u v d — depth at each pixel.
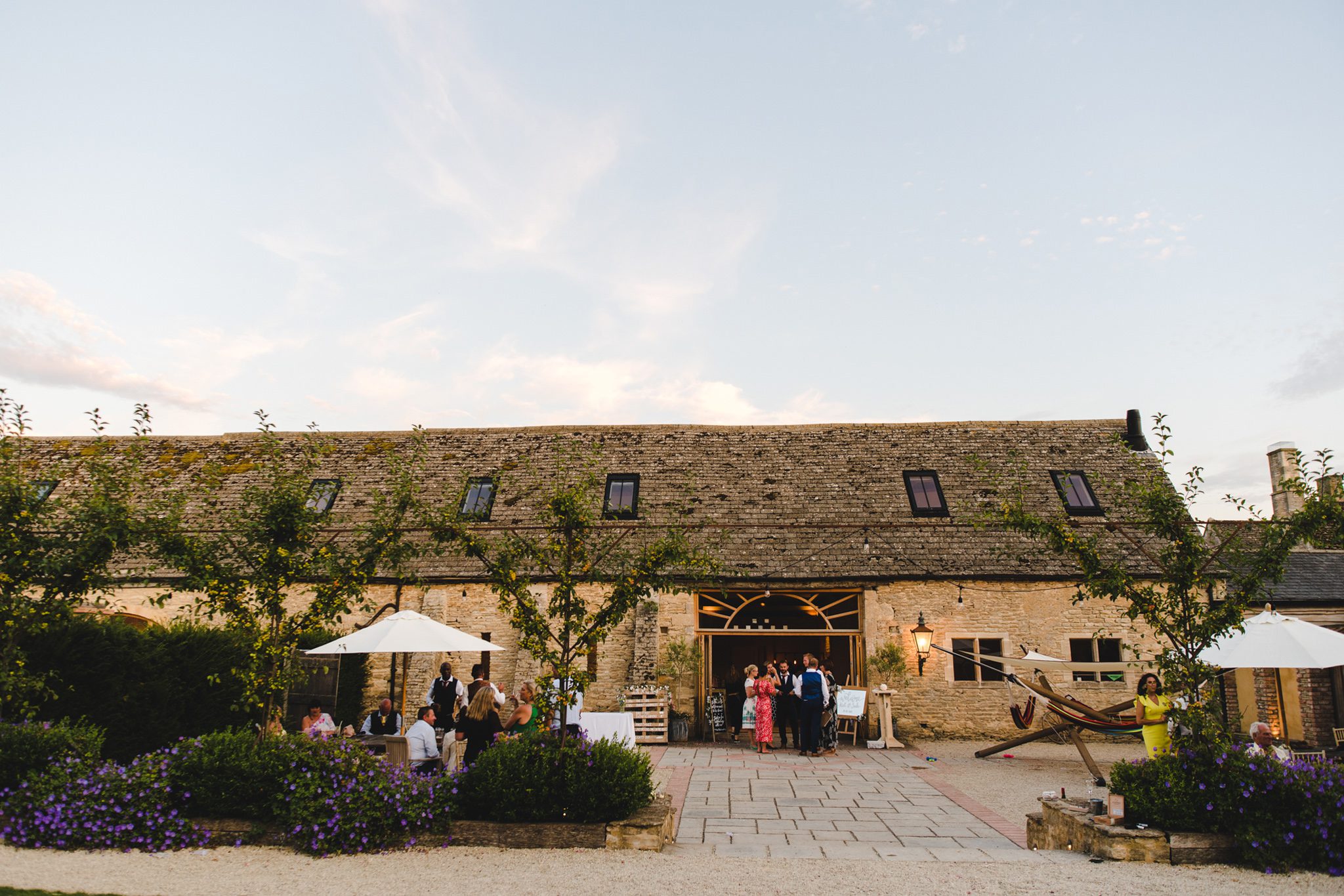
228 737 8.09
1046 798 8.12
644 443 20.28
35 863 6.46
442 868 6.61
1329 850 6.47
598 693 16.52
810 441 20.28
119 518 8.38
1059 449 19.53
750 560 16.86
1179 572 8.00
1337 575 16.59
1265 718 16.22
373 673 16.69
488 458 19.97
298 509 8.30
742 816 9.07
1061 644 16.28
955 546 17.08
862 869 6.64
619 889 6.04
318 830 7.06
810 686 14.09
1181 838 6.88
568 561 8.30
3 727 8.02
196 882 6.12
